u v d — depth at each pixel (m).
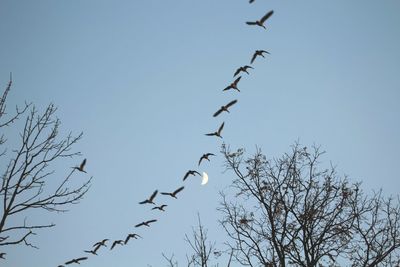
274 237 19.53
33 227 11.38
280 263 18.86
